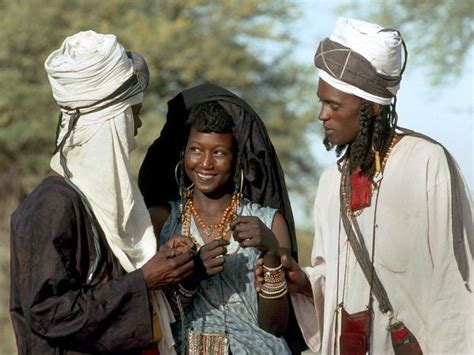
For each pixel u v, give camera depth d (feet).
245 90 79.87
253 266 20.94
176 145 21.56
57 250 18.75
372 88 19.61
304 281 20.75
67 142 19.48
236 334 20.67
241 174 21.13
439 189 19.42
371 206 19.89
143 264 19.58
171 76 77.51
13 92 75.41
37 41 76.48
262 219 21.24
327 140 20.44
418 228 19.52
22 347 19.35
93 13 76.74
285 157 81.30
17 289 19.25
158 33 75.41
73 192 19.13
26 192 80.43
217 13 78.79
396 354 19.66
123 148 19.48
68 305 18.61
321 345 21.27
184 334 20.53
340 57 19.69
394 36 19.76
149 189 21.86
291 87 81.00
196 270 19.98
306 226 82.84
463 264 19.25
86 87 19.19
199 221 21.17
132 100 19.58
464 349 19.24
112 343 18.93
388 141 19.98
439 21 70.08
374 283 19.75
